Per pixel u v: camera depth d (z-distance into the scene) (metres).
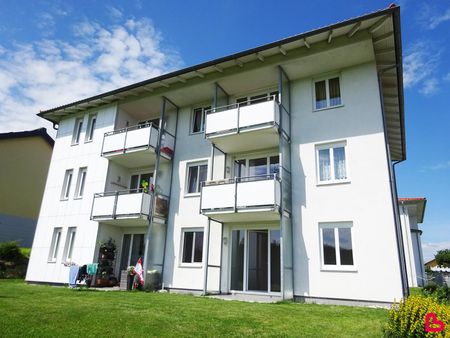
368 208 10.15
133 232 15.15
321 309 8.20
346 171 10.92
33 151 24.06
